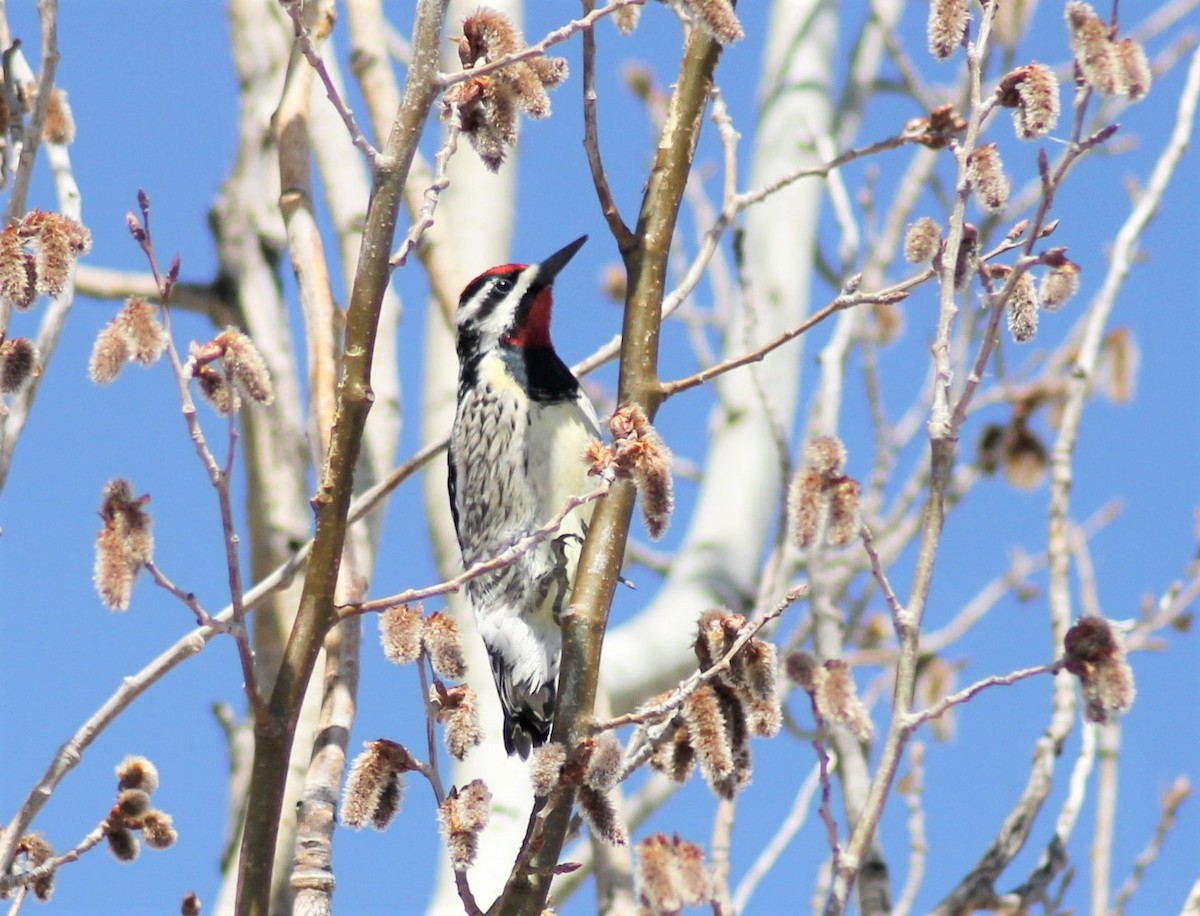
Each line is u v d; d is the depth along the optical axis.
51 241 7.80
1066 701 10.36
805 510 7.72
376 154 7.16
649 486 7.07
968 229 8.34
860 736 8.01
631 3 7.36
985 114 8.10
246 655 6.93
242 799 13.14
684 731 7.19
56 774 8.17
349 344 7.11
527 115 7.63
